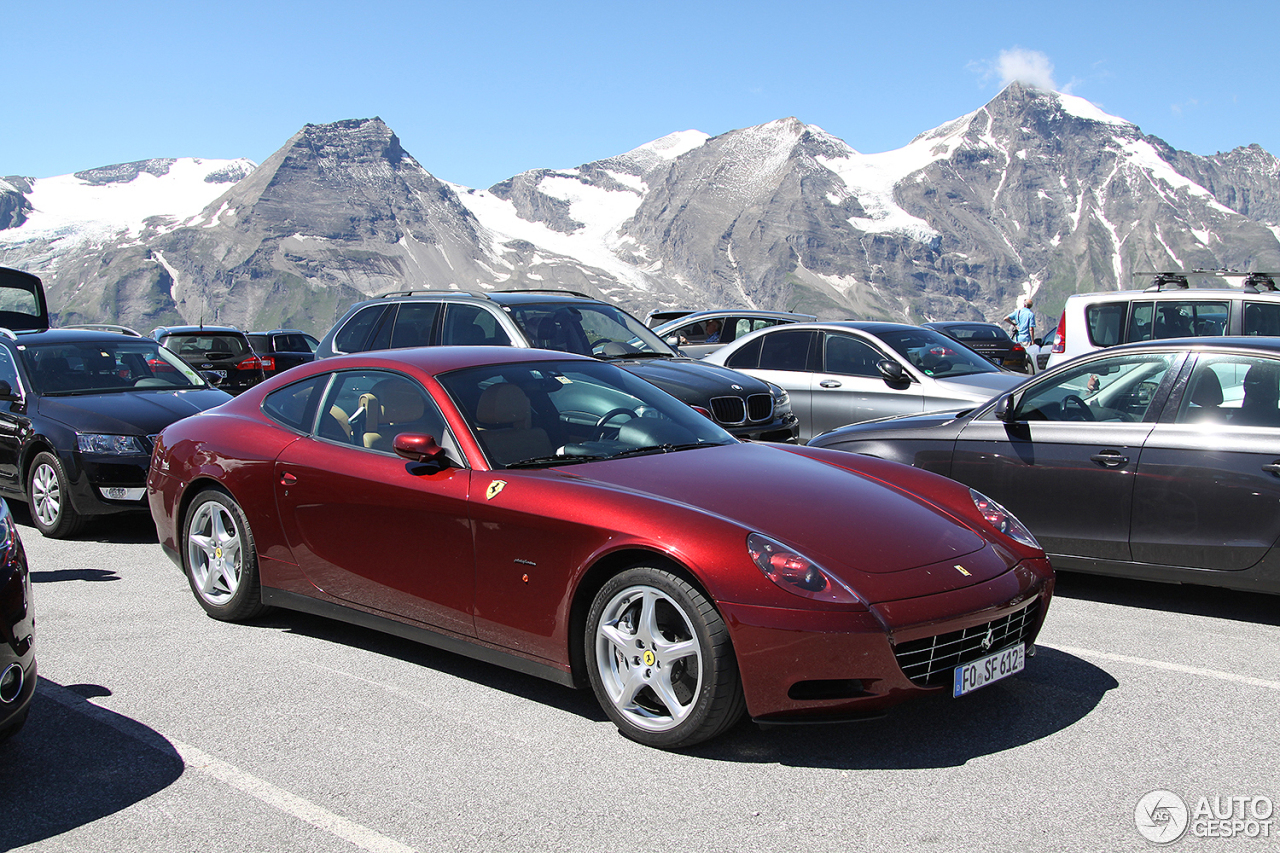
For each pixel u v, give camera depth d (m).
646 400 4.86
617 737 3.67
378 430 4.55
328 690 4.18
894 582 3.39
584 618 3.77
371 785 3.29
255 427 5.07
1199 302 10.13
